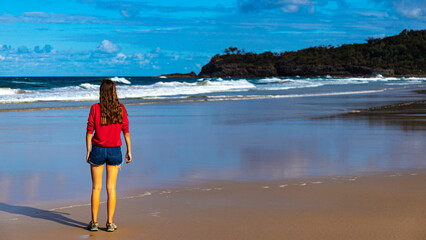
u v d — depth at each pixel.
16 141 11.40
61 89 45.84
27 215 5.12
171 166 8.04
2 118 17.55
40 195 6.04
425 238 4.19
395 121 16.38
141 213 5.13
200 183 6.70
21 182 6.81
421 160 8.57
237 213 5.09
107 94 4.68
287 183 6.67
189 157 8.99
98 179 4.68
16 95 32.66
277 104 26.14
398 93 40.44
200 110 21.83
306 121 16.53
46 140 11.62
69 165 8.22
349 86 61.31
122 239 4.27
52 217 5.04
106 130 4.64
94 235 4.41
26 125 15.20
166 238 4.26
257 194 5.99
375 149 9.98
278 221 4.76
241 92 42.69
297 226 4.58
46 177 7.17
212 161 8.55
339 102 27.89
